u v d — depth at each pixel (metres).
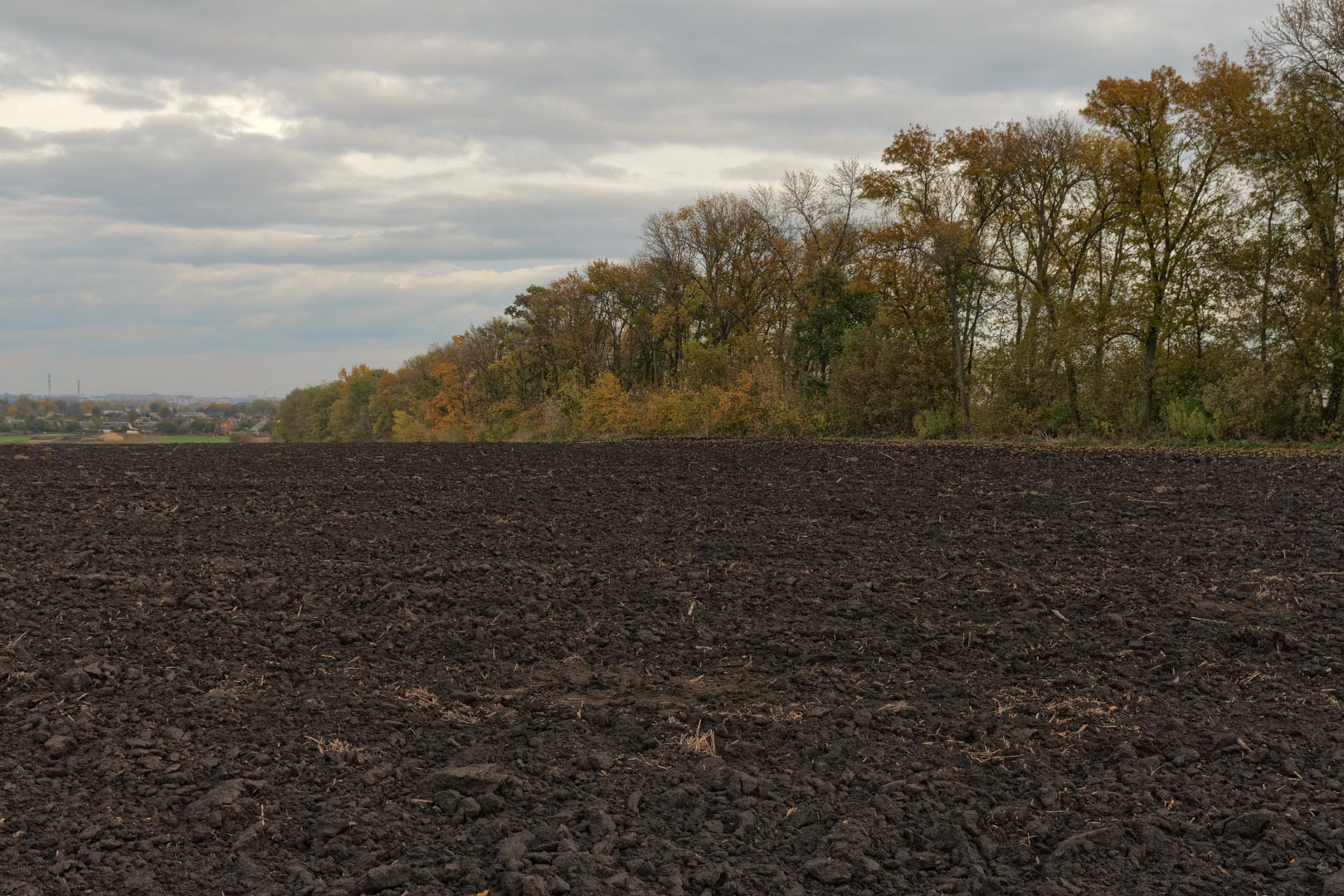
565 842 4.05
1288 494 14.46
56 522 12.46
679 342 61.41
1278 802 4.47
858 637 7.23
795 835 4.23
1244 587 8.52
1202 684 6.09
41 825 4.15
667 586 8.87
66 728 5.20
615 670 6.55
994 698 5.93
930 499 14.74
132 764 4.78
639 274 62.19
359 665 6.56
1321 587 8.44
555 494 15.94
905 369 40.09
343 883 3.75
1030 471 18.98
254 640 7.08
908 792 4.61
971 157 37.75
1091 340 33.62
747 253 54.09
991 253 39.75
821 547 10.79
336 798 4.48
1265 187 30.78
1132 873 3.94
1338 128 29.05
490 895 3.68
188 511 13.66
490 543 11.02
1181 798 4.55
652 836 4.18
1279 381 28.47
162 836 4.06
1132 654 6.73
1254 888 3.80
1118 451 24.38
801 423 40.84
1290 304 29.47
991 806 4.51
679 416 40.75
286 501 14.86
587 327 68.81
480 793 4.57
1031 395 36.00
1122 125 33.06
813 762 4.99
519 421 62.88
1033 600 8.17
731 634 7.36
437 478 18.77
